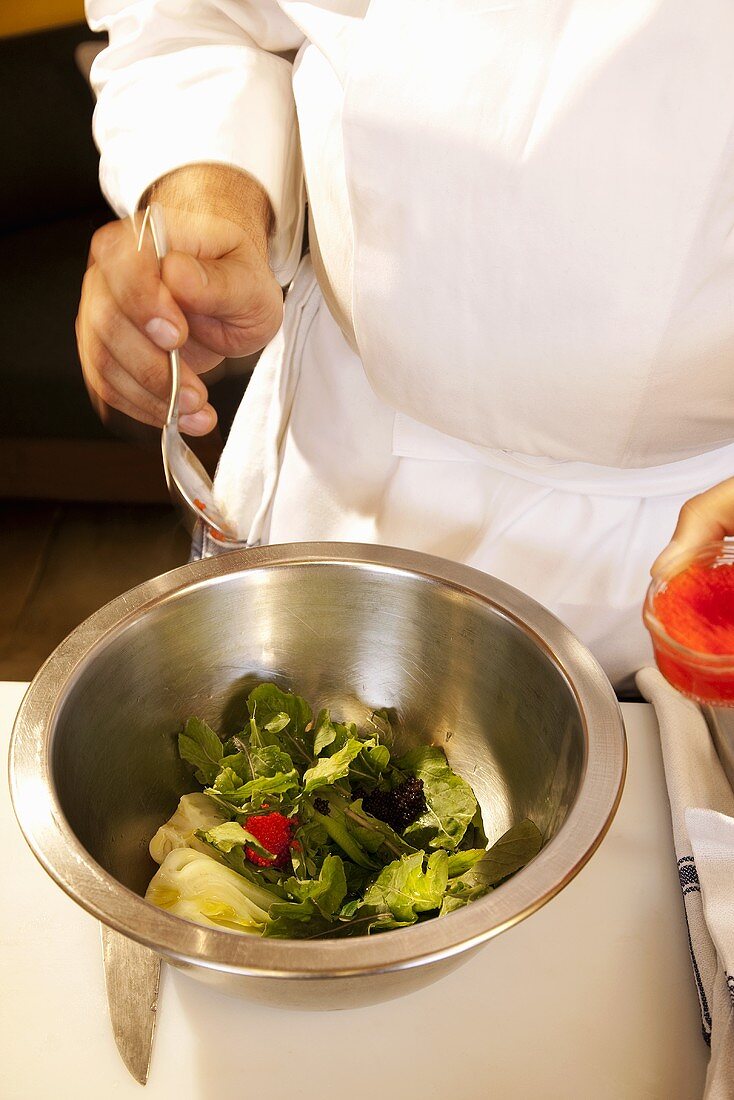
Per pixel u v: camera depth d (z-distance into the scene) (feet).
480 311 2.41
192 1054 2.02
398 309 2.49
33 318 6.23
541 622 2.26
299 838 2.27
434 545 3.13
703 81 2.02
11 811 2.48
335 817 2.32
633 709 2.76
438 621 2.43
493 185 2.21
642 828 2.46
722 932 2.02
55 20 6.13
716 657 1.91
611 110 2.07
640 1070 2.00
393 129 2.21
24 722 2.04
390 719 2.63
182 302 2.61
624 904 2.29
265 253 2.86
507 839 2.10
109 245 2.56
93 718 2.22
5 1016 2.08
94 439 6.60
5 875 2.34
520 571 3.02
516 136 2.14
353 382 3.21
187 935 1.63
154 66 3.11
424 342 2.53
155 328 2.46
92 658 2.18
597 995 2.13
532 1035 2.06
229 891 2.12
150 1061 2.01
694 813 2.21
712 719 2.66
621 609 3.01
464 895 2.06
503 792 2.47
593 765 1.94
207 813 2.34
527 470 2.91
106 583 6.49
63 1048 2.03
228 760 2.38
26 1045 2.04
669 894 2.31
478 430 2.75
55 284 6.31
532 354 2.44
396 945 1.61
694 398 2.47
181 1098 1.96
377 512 3.26
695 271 2.23
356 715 2.65
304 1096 1.96
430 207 2.29
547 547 3.00
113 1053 2.03
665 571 2.13
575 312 2.32
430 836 2.36
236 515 3.68
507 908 1.66
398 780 2.48
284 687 2.61
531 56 2.09
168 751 2.48
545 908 2.28
